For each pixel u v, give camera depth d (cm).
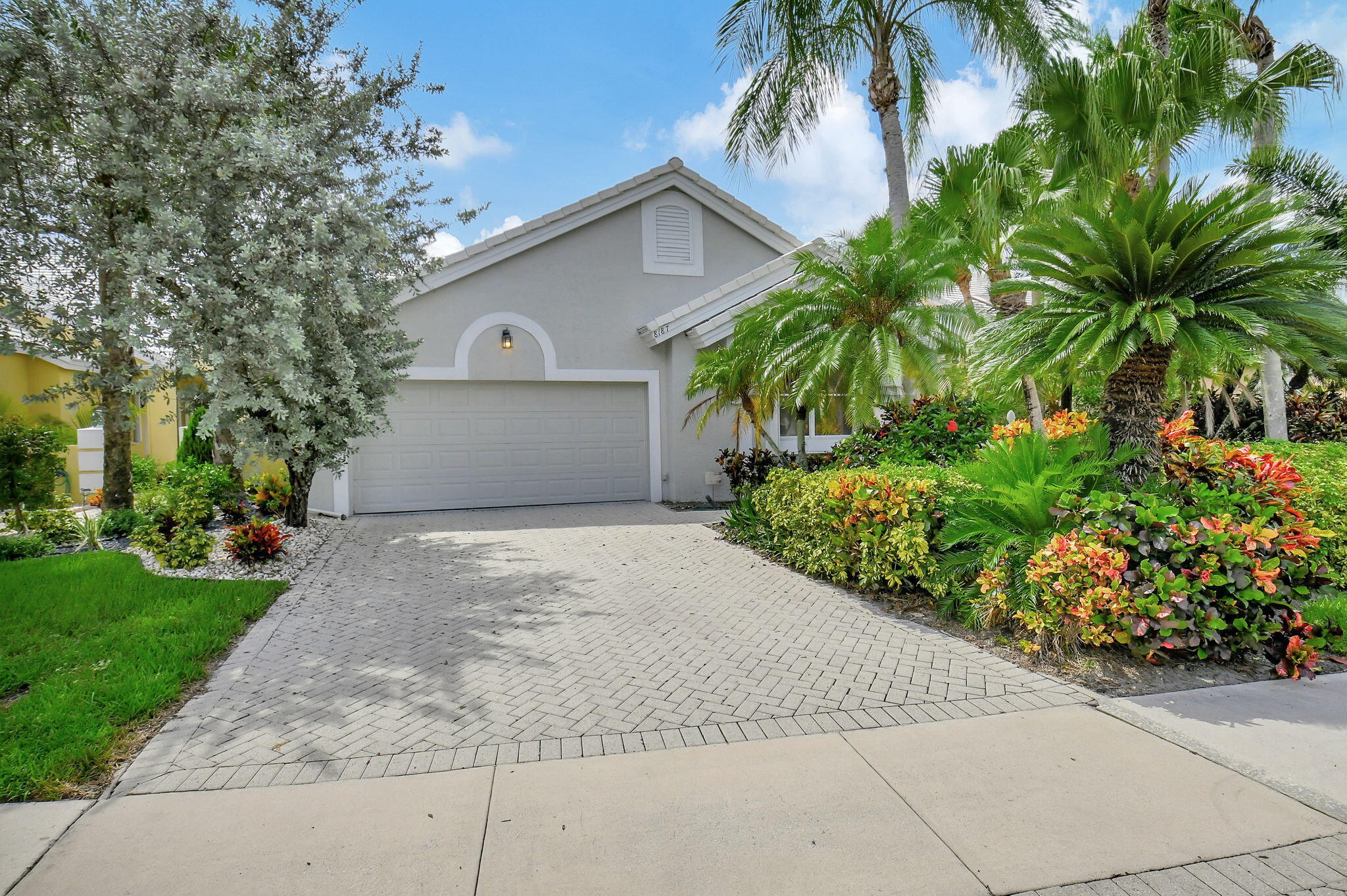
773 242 1342
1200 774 319
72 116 757
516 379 1168
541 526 995
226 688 423
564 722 377
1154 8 1109
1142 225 562
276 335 675
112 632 502
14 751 333
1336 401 1450
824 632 528
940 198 1133
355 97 849
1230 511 482
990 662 464
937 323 776
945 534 545
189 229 671
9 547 765
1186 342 534
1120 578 436
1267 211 527
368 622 553
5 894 239
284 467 1073
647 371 1245
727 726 373
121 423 848
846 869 254
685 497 1229
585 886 245
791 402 867
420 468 1138
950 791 305
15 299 756
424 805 296
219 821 284
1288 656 432
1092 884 246
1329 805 293
